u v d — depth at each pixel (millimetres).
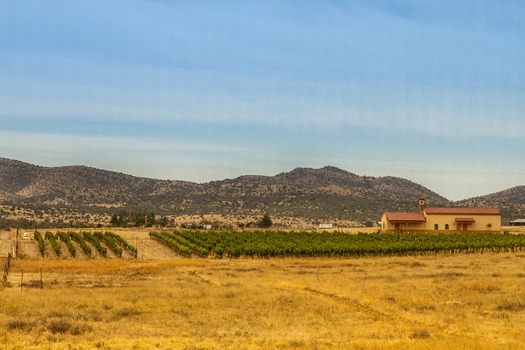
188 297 54094
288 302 51188
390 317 44750
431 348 31578
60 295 53938
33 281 67438
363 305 49625
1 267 81125
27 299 51000
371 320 43188
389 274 76688
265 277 74688
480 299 51875
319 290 58281
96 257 105000
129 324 41312
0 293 55031
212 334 37500
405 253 113188
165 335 37344
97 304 49469
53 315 43875
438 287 60188
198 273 79312
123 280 69875
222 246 112250
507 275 74062
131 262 94062
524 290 58500
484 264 93312
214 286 63688
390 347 32188
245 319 43531
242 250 106750
